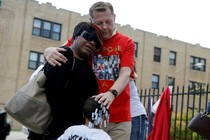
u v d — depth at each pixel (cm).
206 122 414
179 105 2705
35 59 2744
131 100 412
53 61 280
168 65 3453
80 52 292
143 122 421
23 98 285
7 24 2661
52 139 292
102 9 293
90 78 294
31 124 285
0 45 2623
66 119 290
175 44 3525
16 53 2675
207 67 3722
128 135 315
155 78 3359
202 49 3706
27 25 2738
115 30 317
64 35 2877
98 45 295
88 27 291
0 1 2603
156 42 3403
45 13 2814
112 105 308
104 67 306
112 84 304
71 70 285
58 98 286
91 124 272
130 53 307
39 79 287
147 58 3328
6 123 115
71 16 2927
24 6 2741
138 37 3303
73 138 271
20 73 2670
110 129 312
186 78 3541
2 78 2606
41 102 285
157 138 588
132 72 312
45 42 2791
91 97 282
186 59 3581
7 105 288
